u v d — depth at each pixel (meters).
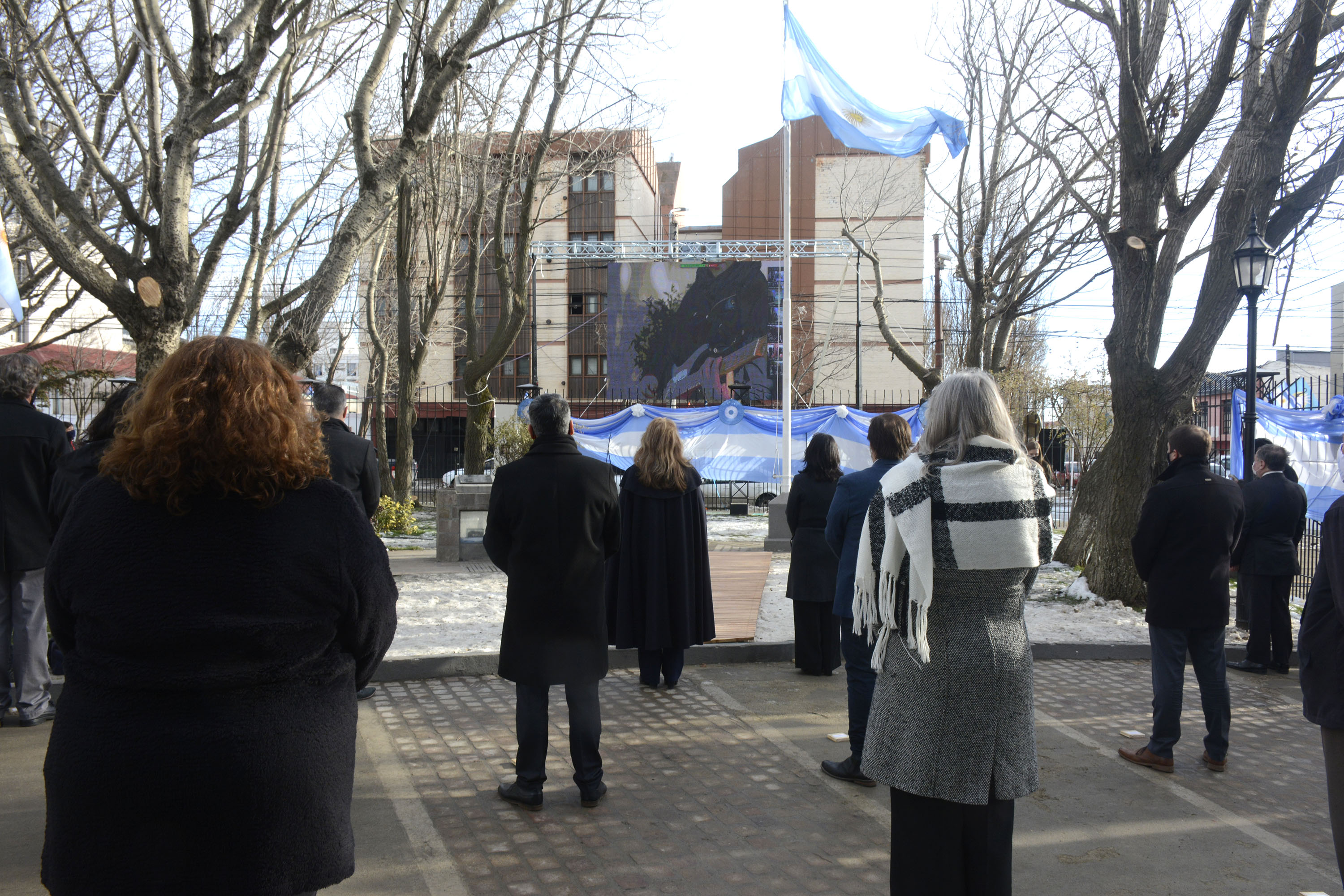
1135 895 3.64
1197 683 7.07
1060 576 10.69
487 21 8.55
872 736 2.97
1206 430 5.16
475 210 19.92
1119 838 4.18
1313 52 8.73
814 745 5.36
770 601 9.69
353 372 59.41
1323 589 3.15
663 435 6.53
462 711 5.96
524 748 4.36
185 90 8.54
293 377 2.05
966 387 2.94
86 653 1.81
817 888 3.62
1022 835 4.21
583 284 46.97
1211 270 9.52
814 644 6.92
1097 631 8.26
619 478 21.41
